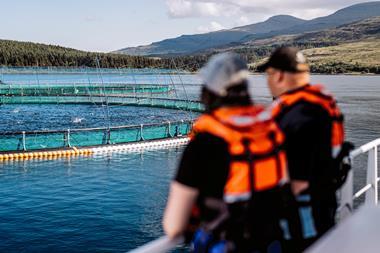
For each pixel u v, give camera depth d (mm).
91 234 27266
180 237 2590
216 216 2492
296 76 3117
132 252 2342
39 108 91875
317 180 2943
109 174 40219
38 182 37125
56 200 33125
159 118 79438
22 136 45594
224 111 2525
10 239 26094
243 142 2439
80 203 32656
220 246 2479
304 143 2918
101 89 110375
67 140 47219
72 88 113312
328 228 3068
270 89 3266
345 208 4211
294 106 3012
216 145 2418
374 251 2156
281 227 2668
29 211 30734
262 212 2508
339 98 128500
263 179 2490
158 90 125625
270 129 2600
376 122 78938
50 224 28500
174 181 2455
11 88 107062
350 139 62469
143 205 32750
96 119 78375
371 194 5324
